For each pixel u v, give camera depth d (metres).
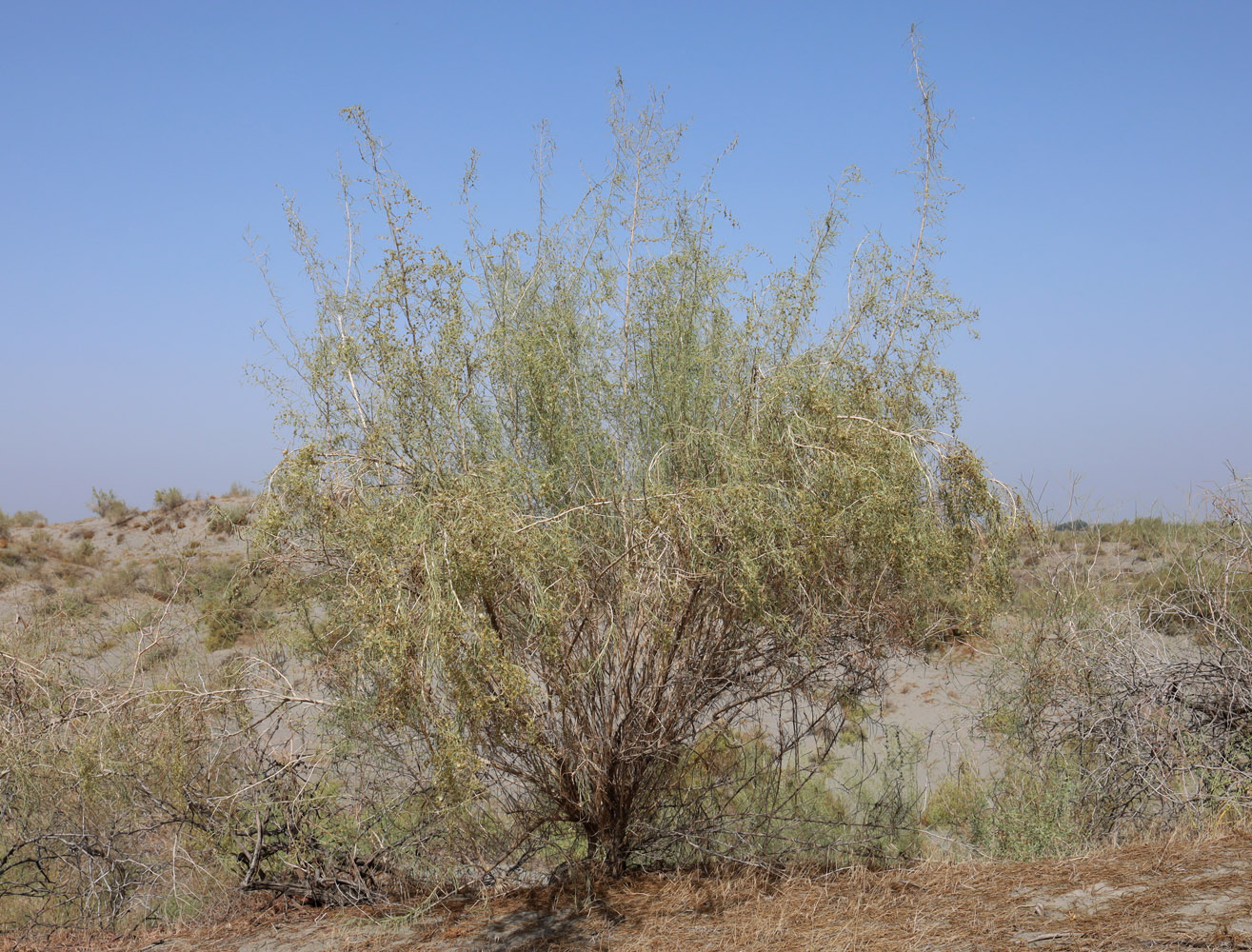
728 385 4.36
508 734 3.72
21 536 19.36
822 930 3.53
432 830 4.41
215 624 4.58
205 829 4.41
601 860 4.40
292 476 3.48
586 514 4.00
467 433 4.09
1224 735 5.18
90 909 4.59
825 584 4.00
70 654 5.51
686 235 4.59
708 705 4.44
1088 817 5.04
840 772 6.22
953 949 3.15
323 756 4.30
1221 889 3.33
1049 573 6.14
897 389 4.53
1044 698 5.61
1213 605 5.52
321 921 4.24
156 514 20.05
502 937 3.80
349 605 3.47
